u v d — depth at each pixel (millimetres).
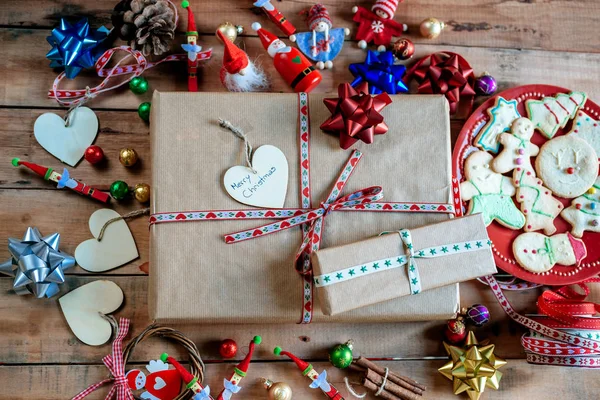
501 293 955
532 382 966
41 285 888
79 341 926
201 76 981
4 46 961
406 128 904
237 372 897
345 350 914
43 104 959
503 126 969
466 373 927
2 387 909
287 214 875
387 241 848
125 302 937
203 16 992
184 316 866
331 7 1011
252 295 873
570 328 919
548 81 1022
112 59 981
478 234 864
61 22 930
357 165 894
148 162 965
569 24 1036
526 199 956
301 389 942
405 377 941
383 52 983
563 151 962
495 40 1022
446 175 900
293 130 895
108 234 938
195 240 868
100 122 963
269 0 994
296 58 943
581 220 956
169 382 913
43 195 943
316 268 831
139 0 930
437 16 1020
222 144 882
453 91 959
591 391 970
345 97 865
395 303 885
